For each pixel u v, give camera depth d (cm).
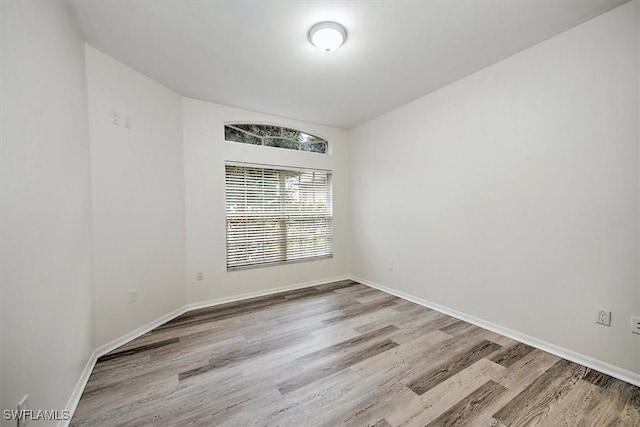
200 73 250
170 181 280
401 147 337
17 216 107
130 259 236
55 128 143
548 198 205
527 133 216
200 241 311
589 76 182
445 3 165
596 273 182
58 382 136
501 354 205
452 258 279
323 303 322
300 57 225
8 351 99
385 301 328
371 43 206
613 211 174
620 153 171
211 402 156
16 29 111
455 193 275
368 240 397
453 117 274
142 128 249
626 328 170
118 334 224
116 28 185
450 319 273
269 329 253
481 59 230
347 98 310
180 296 292
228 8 168
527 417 142
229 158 329
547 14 175
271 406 152
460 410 148
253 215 350
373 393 162
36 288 118
